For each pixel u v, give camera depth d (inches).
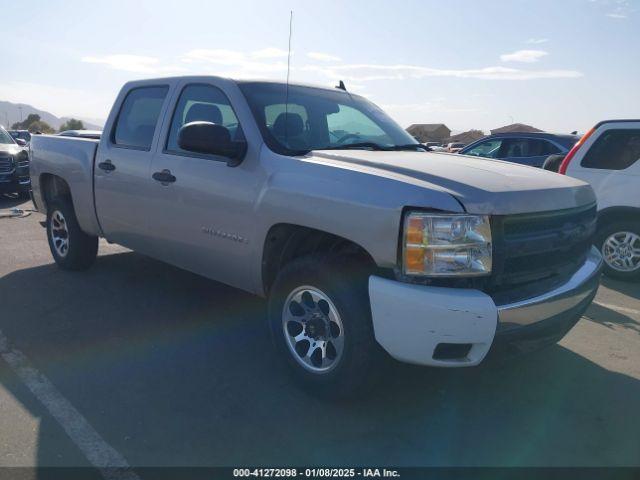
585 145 266.2
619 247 258.8
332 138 171.0
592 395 146.5
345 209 126.7
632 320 205.2
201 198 163.6
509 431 129.0
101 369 154.2
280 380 149.9
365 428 128.5
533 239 126.9
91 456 115.6
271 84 174.1
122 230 203.0
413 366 159.0
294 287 140.0
